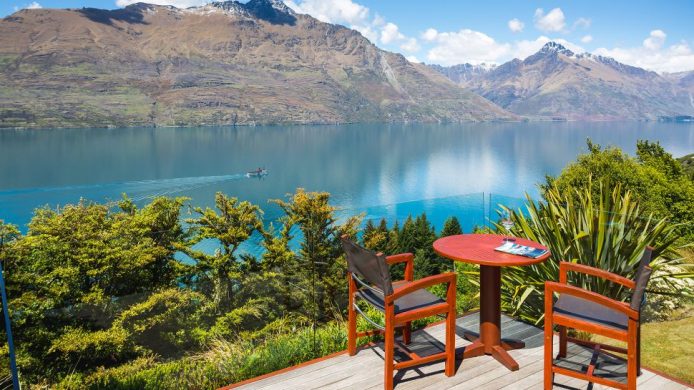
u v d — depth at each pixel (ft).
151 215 19.57
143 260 15.47
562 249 13.16
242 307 12.28
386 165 487.61
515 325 12.96
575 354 10.89
